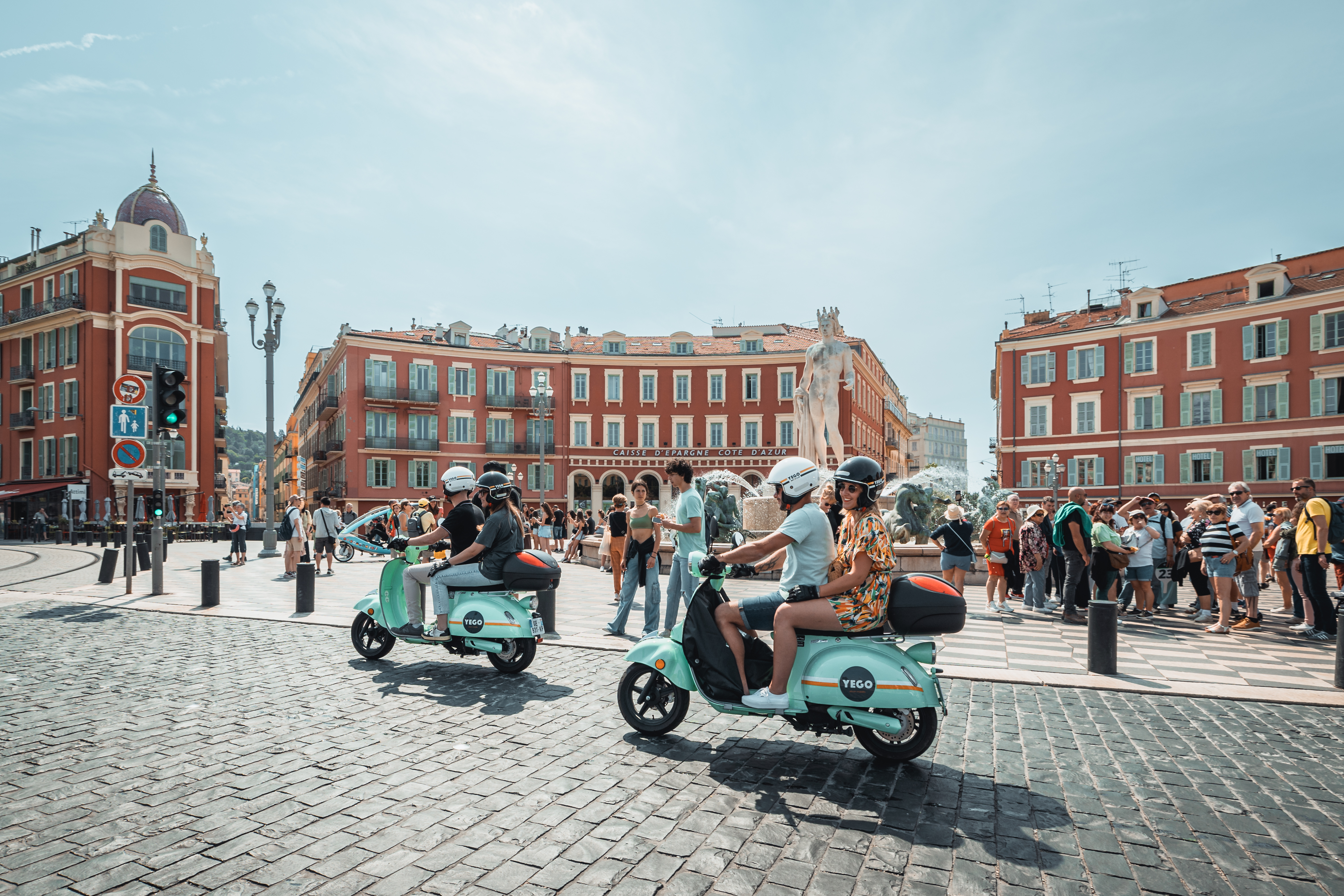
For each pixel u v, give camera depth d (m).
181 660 7.48
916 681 4.47
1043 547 11.50
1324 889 3.21
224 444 59.38
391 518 22.67
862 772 4.55
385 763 4.57
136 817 3.78
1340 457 36.25
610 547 12.23
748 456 54.19
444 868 3.29
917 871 3.32
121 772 4.39
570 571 18.58
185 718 5.47
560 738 5.10
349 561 22.53
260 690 6.30
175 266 44.00
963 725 5.57
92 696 6.09
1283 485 37.66
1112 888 3.20
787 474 4.71
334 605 11.59
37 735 5.06
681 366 54.91
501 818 3.81
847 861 3.41
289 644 8.36
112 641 8.52
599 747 4.94
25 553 27.69
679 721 5.12
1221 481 39.56
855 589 4.59
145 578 16.23
